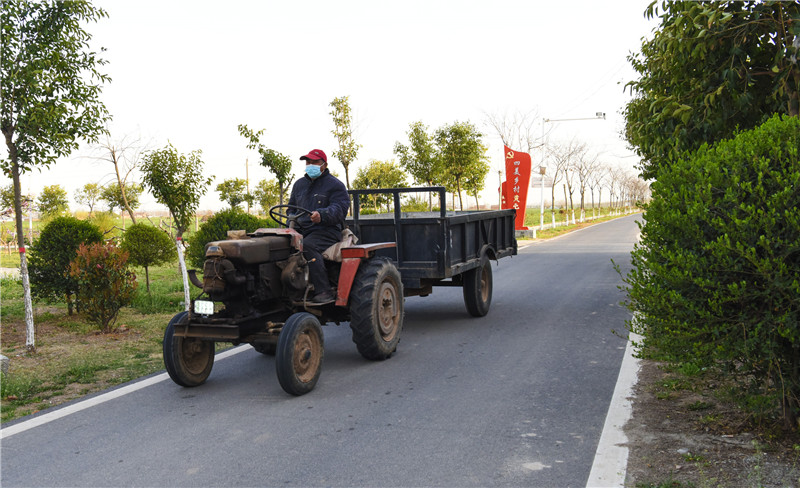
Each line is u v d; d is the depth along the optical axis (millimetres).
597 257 17797
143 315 9594
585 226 41531
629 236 27766
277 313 5820
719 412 4375
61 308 10477
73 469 3768
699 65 6910
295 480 3551
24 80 7148
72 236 9438
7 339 7895
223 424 4531
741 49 6301
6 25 7129
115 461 3877
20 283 13469
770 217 3363
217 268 5070
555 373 5723
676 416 4367
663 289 3785
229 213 12070
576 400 4887
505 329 7887
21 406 5164
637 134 8867
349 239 6465
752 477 3326
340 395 5207
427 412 4699
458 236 7988
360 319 6031
